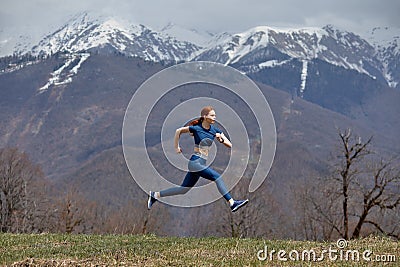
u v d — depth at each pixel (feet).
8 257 48.47
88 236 66.03
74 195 187.62
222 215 163.43
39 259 45.19
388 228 121.70
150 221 175.32
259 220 163.43
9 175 173.17
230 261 46.09
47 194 192.34
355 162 120.26
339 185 122.01
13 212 171.94
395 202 116.67
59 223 179.32
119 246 54.49
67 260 45.19
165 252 50.39
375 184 118.52
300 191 157.99
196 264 44.42
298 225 167.32
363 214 120.16
